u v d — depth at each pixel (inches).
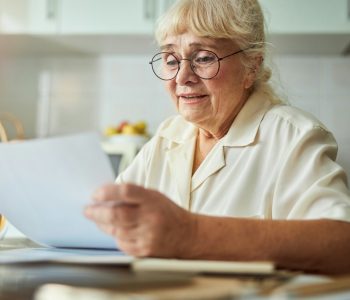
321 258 26.5
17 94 107.3
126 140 90.5
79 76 106.3
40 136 106.4
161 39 43.6
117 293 15.4
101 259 20.8
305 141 36.7
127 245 23.8
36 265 20.6
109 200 22.2
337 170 34.7
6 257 24.9
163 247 23.6
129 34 93.0
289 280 18.6
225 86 41.7
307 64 101.7
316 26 89.6
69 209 33.1
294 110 42.1
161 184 46.3
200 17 40.4
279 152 39.6
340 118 100.4
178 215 23.9
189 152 45.2
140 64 105.3
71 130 105.9
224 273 19.9
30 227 35.3
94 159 32.6
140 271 19.4
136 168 49.6
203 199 41.8
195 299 14.8
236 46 41.9
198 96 42.0
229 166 41.8
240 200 39.4
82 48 102.5
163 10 92.5
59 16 94.0
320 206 32.1
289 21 90.0
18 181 33.5
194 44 41.1
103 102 105.4
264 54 43.8
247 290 16.3
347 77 100.9
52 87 106.8
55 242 36.0
